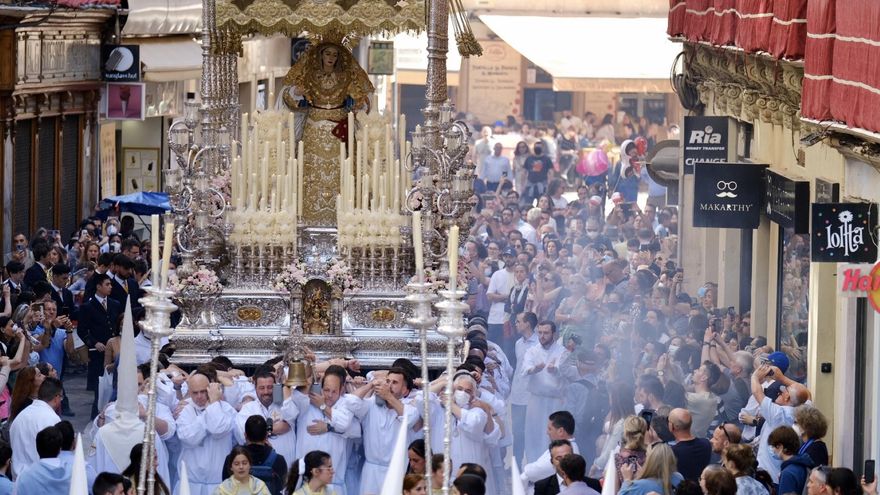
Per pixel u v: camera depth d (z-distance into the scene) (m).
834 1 39.78
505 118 143.00
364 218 41.06
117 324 43.72
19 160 71.12
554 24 116.44
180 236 41.00
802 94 42.41
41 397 35.25
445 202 41.38
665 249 66.50
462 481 27.58
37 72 70.88
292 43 103.81
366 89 43.62
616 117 141.62
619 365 48.03
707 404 38.28
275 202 41.75
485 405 35.38
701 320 48.81
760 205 50.91
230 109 44.31
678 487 28.42
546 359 42.53
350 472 35.81
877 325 39.62
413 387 36.28
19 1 66.44
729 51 54.62
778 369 35.72
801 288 49.12
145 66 79.19
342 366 36.19
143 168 84.62
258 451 32.25
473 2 120.75
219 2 42.53
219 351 40.47
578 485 29.53
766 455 35.16
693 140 57.72
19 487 31.53
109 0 73.12
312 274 40.41
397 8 42.47
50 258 55.09
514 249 61.03
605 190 88.44
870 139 38.78
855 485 28.64
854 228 38.69
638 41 113.44
